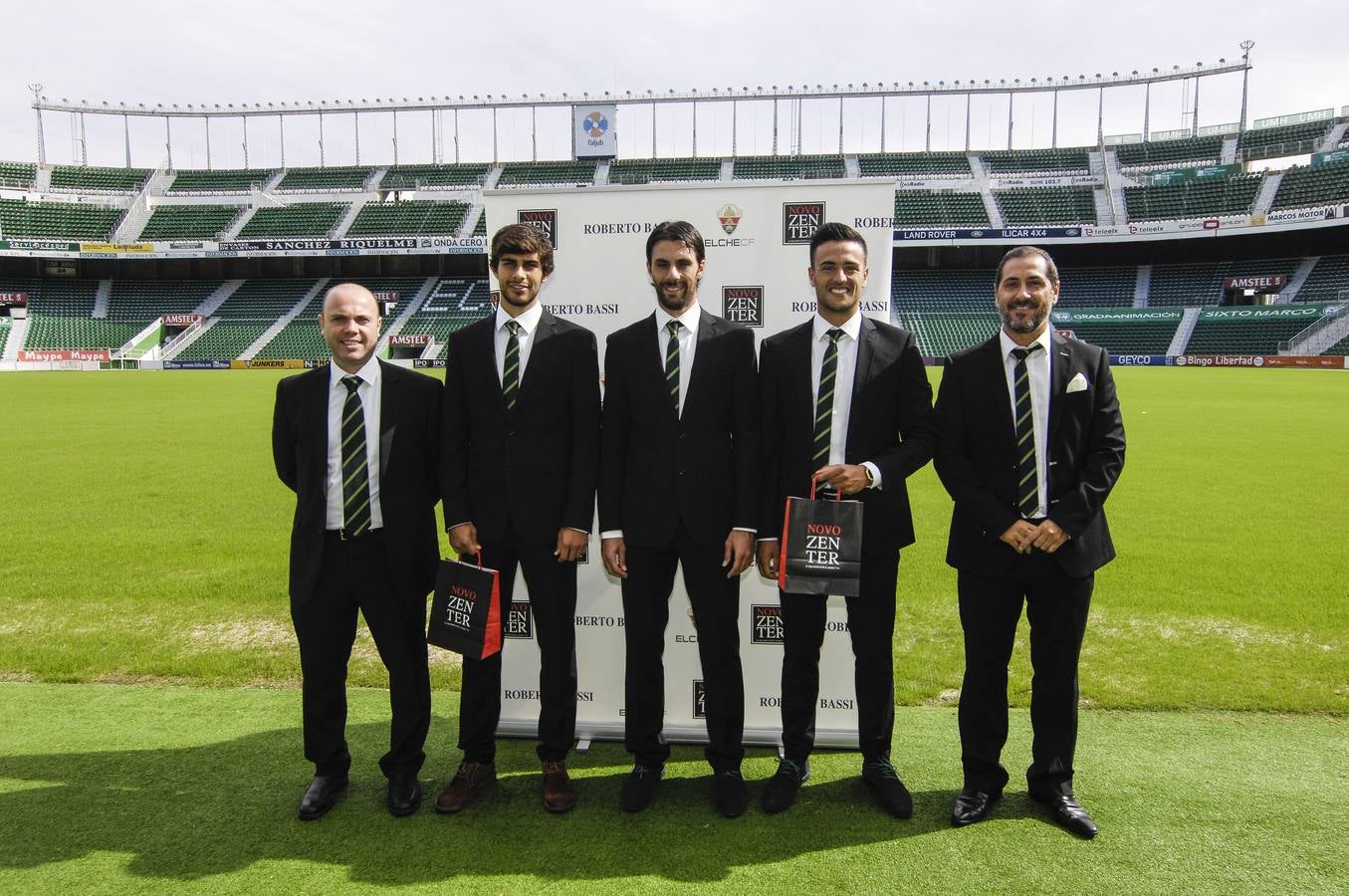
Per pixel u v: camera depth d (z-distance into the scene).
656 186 3.61
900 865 2.59
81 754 3.30
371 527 2.93
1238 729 3.51
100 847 2.67
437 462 3.14
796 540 2.81
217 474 9.88
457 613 2.87
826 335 3.03
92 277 45.06
